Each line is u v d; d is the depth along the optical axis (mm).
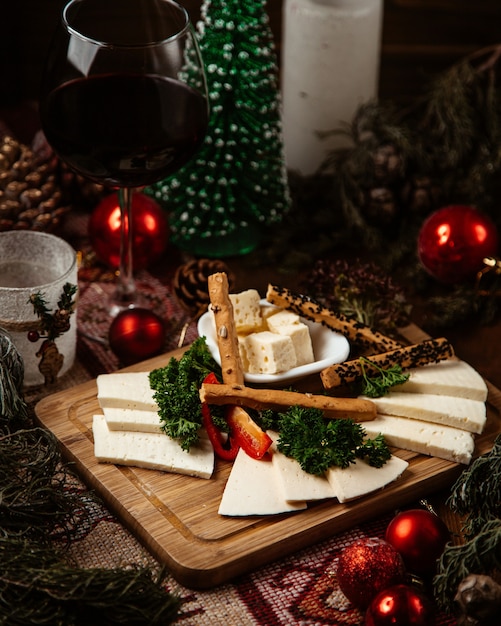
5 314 773
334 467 719
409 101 1089
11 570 614
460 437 756
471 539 687
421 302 940
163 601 627
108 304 911
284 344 775
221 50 889
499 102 1003
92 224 917
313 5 984
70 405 785
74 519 713
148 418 752
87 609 617
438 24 1331
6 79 1252
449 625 661
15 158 929
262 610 665
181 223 954
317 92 1010
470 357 881
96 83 776
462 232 892
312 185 1021
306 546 705
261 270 962
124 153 772
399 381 775
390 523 688
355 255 984
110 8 854
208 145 913
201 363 787
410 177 973
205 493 718
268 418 749
